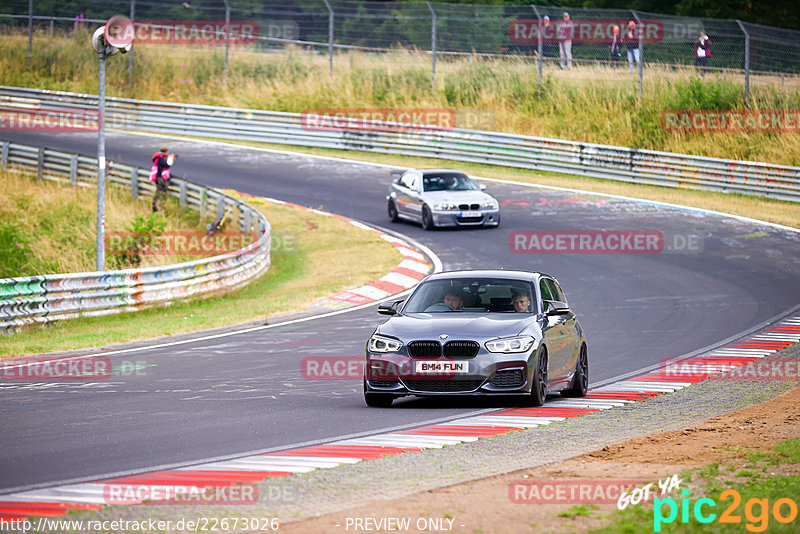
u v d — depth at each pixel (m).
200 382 50.88
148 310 82.69
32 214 113.38
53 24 196.12
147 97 182.25
